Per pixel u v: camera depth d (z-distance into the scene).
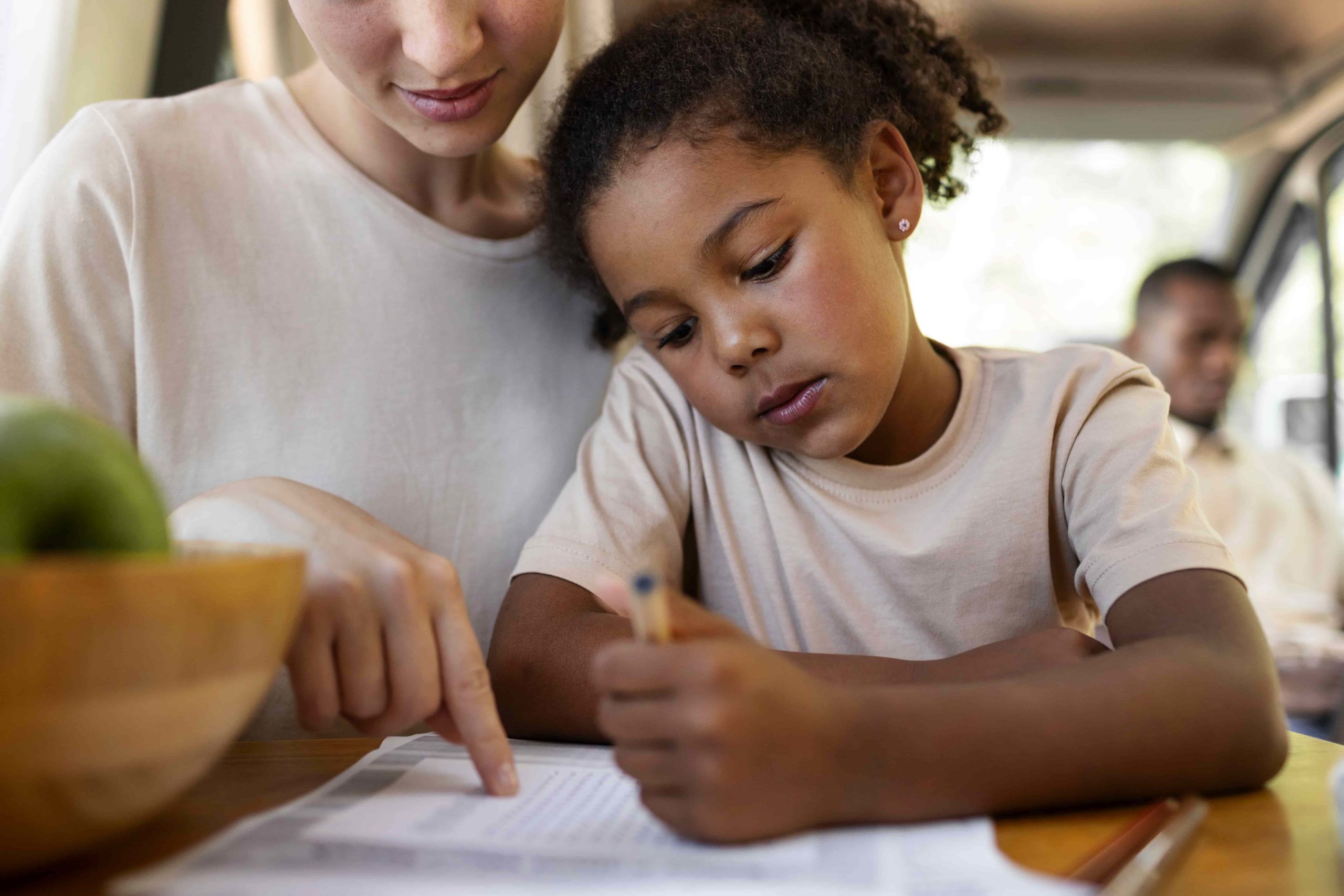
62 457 0.40
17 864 0.42
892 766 0.50
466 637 0.60
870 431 0.84
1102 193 3.42
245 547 0.51
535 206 1.02
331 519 0.64
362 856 0.45
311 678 0.59
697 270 0.80
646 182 0.81
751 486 0.94
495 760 0.57
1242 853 0.48
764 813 0.48
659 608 0.49
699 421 0.97
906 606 0.90
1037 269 3.49
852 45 1.01
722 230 0.79
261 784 0.60
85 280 0.90
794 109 0.83
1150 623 0.70
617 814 0.53
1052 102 3.04
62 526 0.41
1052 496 0.89
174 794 0.44
